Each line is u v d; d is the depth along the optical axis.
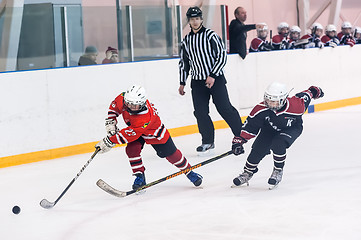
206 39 12.83
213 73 12.80
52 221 8.50
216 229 7.68
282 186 9.80
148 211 8.73
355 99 21.42
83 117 14.59
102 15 15.13
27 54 14.02
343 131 15.55
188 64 13.39
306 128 16.41
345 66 21.02
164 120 16.20
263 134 9.69
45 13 14.23
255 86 18.39
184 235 7.52
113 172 11.92
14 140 13.44
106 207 9.09
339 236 7.14
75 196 9.94
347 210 8.23
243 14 17.78
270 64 18.78
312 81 20.00
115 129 9.43
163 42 16.44
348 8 27.83
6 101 13.33
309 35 20.58
